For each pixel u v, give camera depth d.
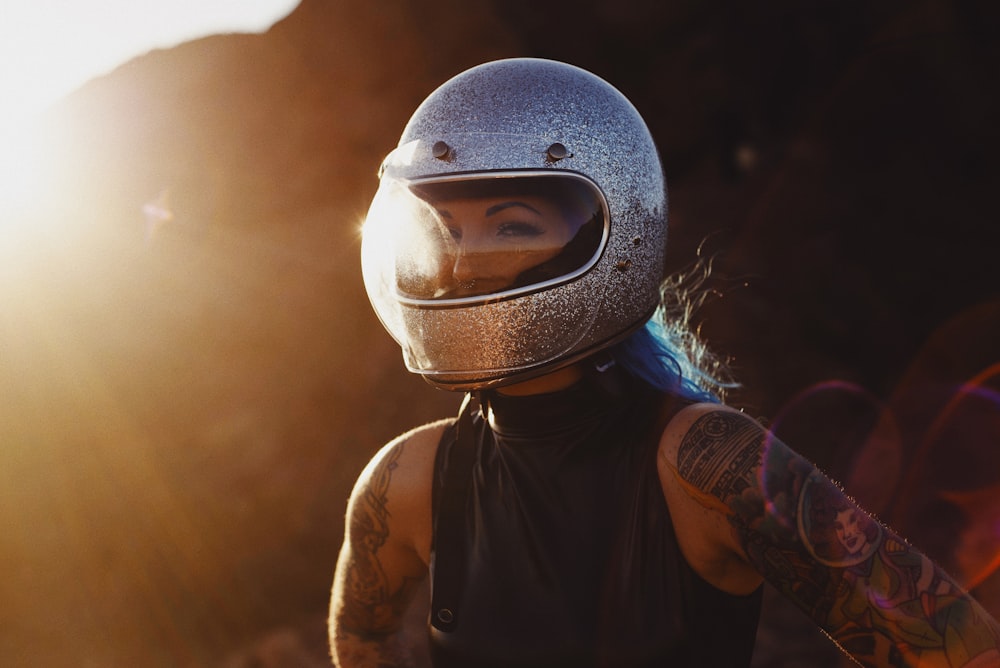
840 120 8.95
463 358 1.25
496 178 1.21
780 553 1.10
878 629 1.06
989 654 1.02
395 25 9.18
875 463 5.38
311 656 4.27
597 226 1.24
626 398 1.29
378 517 1.49
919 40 8.75
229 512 5.26
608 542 1.24
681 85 9.71
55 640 4.59
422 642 4.03
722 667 1.21
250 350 6.38
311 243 7.30
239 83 8.45
